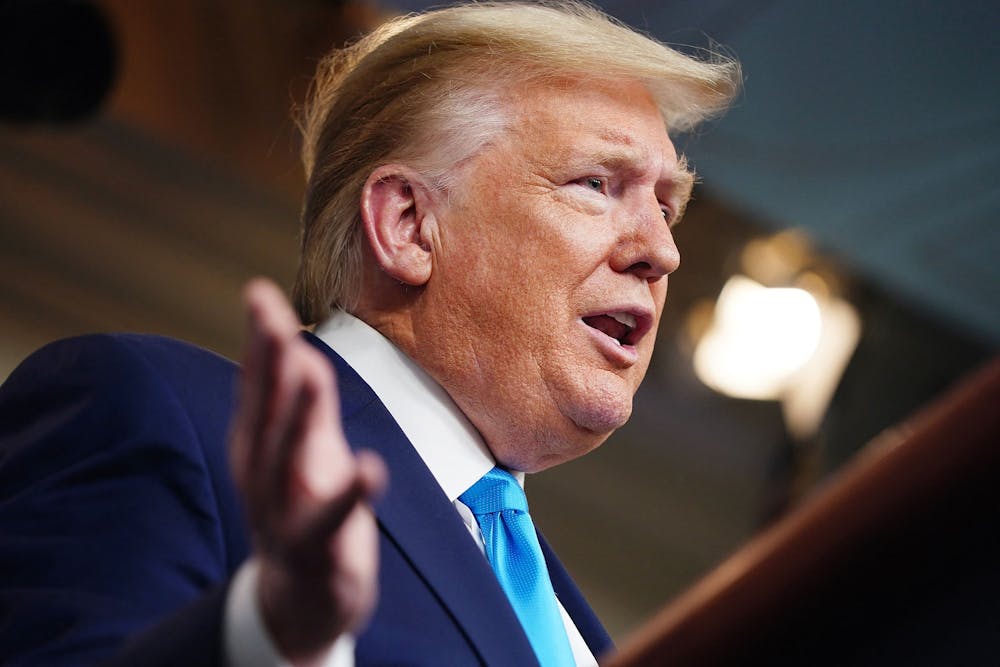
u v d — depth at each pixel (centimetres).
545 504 880
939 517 93
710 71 321
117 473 220
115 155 787
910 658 94
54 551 204
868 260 812
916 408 890
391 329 290
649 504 905
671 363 918
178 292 790
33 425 237
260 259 819
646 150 300
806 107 664
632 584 877
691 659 100
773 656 97
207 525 220
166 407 231
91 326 754
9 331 724
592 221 291
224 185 816
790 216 776
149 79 743
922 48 613
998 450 92
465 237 290
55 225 764
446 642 222
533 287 285
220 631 137
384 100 307
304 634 131
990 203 733
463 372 285
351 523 124
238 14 720
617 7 582
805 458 896
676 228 884
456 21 312
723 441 934
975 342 878
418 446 275
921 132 677
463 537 244
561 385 283
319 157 316
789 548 98
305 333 286
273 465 118
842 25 602
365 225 294
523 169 293
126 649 144
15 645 189
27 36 638
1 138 762
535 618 260
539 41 304
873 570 94
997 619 92
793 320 867
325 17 722
